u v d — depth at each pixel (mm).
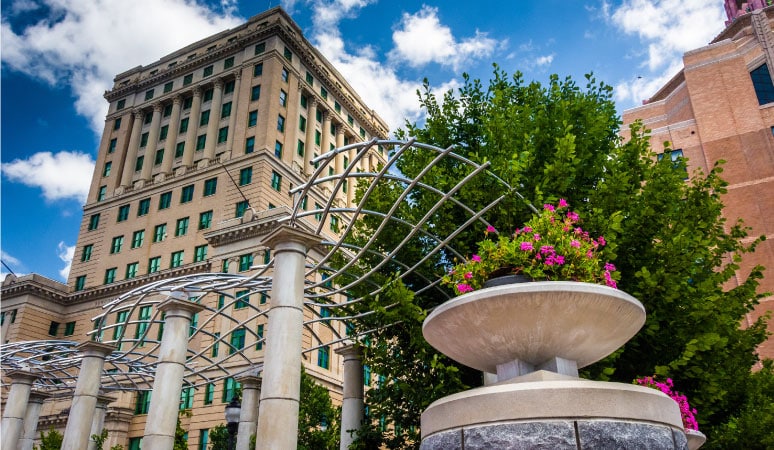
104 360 18188
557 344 5574
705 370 9445
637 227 9711
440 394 10211
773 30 34719
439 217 11953
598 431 4734
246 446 18266
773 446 9250
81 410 16766
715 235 11250
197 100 55000
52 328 50188
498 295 5203
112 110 60438
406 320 10625
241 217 44031
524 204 10273
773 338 26219
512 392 4988
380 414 12344
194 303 15047
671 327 9188
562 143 9703
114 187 55531
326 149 56812
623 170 10547
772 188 29641
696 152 32188
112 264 51031
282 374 9703
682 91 34781
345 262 13469
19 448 21656
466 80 13945
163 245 49000
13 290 49438
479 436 4988
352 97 65312
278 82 52312
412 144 9555
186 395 41000
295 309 10359
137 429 41500
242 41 54781
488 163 9500
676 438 5207
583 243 6230
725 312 9391
